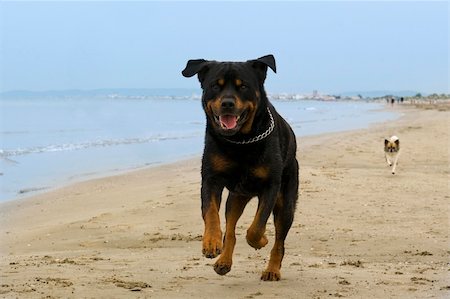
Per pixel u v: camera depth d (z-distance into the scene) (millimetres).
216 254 5406
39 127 38812
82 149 25031
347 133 31281
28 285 5844
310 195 11883
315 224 9500
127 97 188500
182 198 12203
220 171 5770
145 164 19938
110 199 13000
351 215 10148
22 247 8750
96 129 37625
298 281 6168
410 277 6277
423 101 140750
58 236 9414
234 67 5719
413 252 7766
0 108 72875
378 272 6559
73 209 12094
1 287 5773
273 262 6285
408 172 15500
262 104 5762
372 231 8984
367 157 19375
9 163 20094
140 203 12031
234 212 6113
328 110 86062
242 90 5645
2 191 14555
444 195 11961
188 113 66062
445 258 7430
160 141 29000
